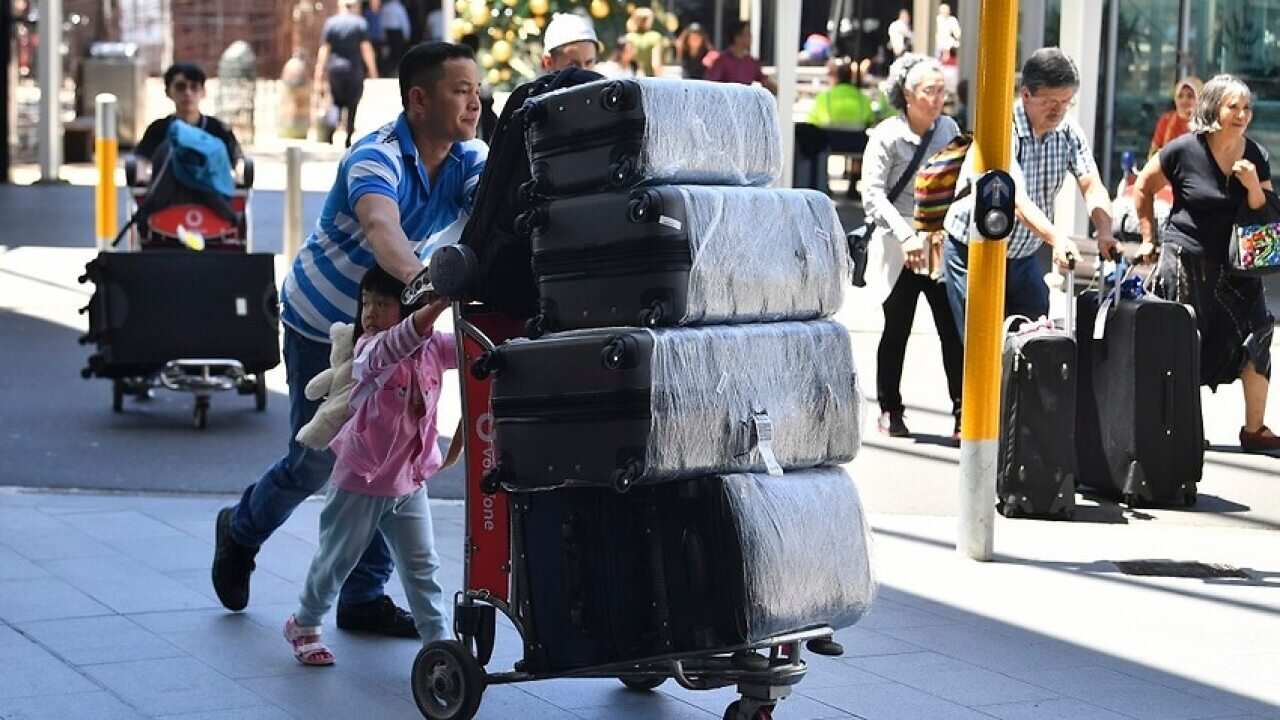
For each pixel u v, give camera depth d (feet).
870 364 49.11
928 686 23.24
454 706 20.70
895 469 37.32
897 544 31.14
